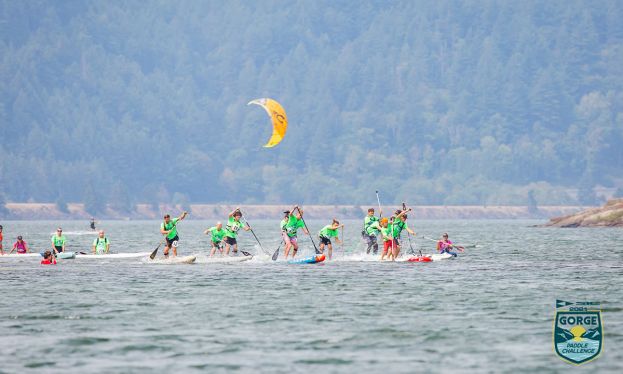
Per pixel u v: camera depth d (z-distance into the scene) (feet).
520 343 252.01
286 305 323.98
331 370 222.69
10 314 303.48
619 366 225.56
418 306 320.70
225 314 303.07
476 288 376.48
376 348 246.47
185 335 265.13
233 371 222.28
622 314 298.76
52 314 303.68
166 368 225.35
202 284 393.91
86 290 371.56
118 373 221.05
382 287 380.37
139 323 285.23
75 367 226.79
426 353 240.12
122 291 367.66
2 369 224.74
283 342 254.47
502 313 303.27
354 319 292.20
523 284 391.86
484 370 222.07
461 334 265.13
